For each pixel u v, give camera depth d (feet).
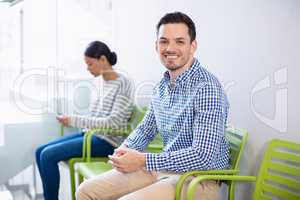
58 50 10.17
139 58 9.97
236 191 7.54
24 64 9.93
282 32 6.43
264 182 5.96
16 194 10.07
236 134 6.43
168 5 9.10
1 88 9.78
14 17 9.74
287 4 6.32
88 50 8.71
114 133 8.37
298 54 6.18
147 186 5.76
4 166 10.03
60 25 10.11
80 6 10.19
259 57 6.90
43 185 8.52
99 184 5.97
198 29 8.35
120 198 5.46
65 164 8.68
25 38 9.87
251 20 7.00
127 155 5.30
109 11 10.30
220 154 5.76
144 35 9.77
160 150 7.29
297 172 5.68
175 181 5.57
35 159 9.85
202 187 5.55
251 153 7.19
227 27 7.55
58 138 9.82
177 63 5.75
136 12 9.89
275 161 6.10
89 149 8.09
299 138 6.26
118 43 10.30
